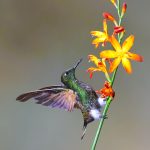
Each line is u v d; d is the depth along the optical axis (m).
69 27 9.25
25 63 9.05
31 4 9.39
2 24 9.25
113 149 8.27
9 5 9.30
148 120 8.53
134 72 8.78
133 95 8.68
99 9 9.25
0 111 8.54
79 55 9.03
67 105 4.82
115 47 4.75
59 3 9.28
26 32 9.25
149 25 9.16
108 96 4.79
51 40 9.20
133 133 8.41
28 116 8.48
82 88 4.82
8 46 9.15
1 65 8.99
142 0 9.20
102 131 8.34
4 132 8.42
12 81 8.89
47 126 8.44
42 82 8.91
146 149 8.34
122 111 8.55
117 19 9.15
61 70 8.98
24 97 4.82
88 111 4.80
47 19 9.31
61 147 8.38
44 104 4.82
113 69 4.75
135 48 9.06
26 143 8.41
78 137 8.36
